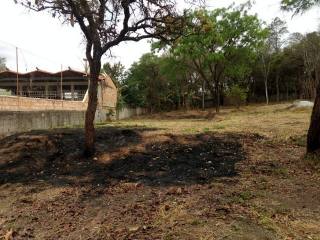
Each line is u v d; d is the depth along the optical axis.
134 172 9.69
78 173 10.02
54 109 21.91
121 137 13.12
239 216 6.38
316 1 10.52
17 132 15.90
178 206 7.03
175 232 5.89
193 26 12.54
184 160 10.38
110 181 9.13
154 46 29.83
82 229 6.47
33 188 9.05
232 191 7.76
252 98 59.34
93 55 11.18
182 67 35.62
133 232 6.06
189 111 46.12
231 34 31.41
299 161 9.70
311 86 49.62
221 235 5.70
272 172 8.99
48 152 11.95
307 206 6.84
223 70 33.88
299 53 52.03
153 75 53.38
